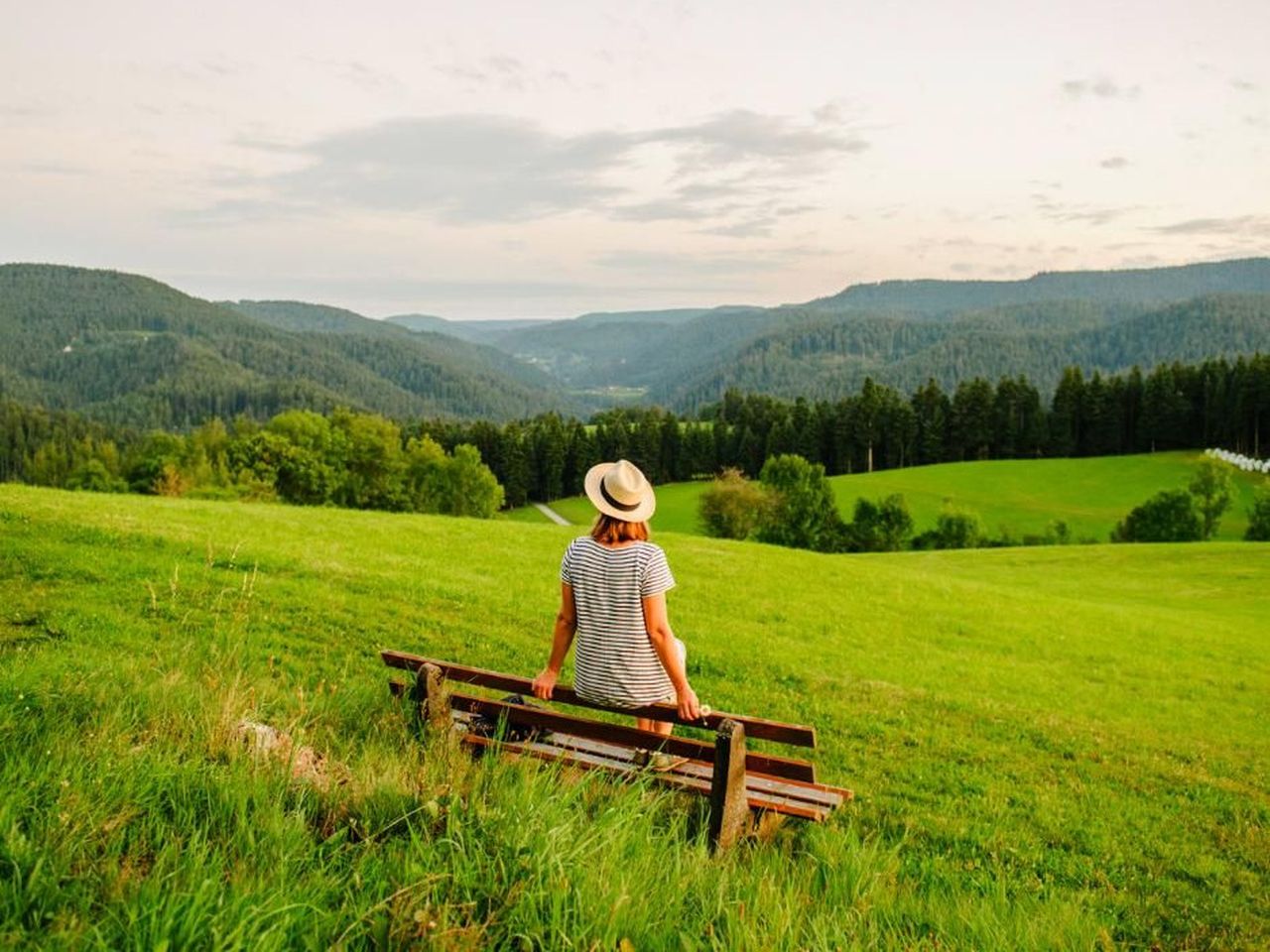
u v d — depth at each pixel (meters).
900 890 5.56
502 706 6.21
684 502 123.50
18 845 3.32
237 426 117.94
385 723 6.49
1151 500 82.81
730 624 19.45
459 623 15.04
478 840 3.96
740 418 156.88
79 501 23.81
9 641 10.55
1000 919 5.17
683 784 5.53
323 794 4.65
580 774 5.53
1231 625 28.67
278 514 28.73
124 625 11.81
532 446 137.88
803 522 84.12
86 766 4.28
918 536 89.12
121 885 3.24
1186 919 7.06
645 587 5.63
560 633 6.05
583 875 3.80
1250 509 95.12
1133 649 22.28
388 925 3.30
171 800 4.14
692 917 3.97
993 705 14.00
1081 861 8.14
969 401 138.88
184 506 27.39
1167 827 9.35
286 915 3.16
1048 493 111.69
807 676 14.56
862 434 140.38
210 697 6.24
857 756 10.79
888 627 21.48
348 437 84.44
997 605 26.56
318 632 13.20
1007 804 9.49
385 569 19.25
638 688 5.74
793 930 3.86
